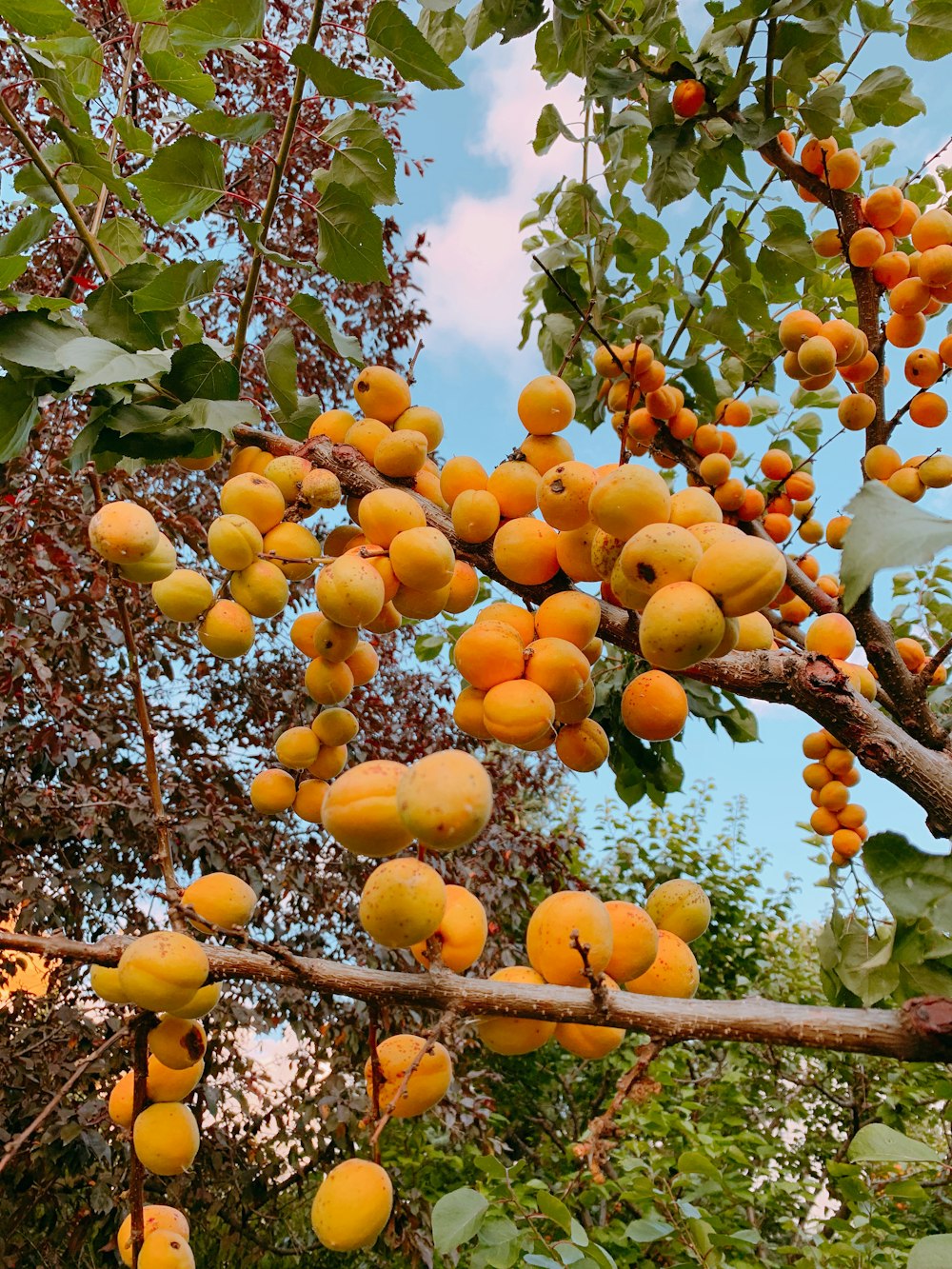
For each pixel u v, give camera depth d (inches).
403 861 43.1
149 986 46.4
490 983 43.2
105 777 247.3
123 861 243.4
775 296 120.6
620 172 127.8
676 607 43.9
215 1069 246.5
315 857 264.7
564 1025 46.8
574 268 135.6
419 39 66.1
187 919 52.5
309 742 65.7
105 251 92.1
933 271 87.6
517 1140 340.2
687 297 110.9
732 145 108.4
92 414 69.0
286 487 67.6
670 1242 167.8
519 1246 115.1
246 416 69.1
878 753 59.6
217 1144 242.8
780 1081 299.9
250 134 70.2
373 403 72.0
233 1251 259.1
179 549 251.6
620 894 374.0
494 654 52.4
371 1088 45.6
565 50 102.9
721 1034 40.1
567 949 44.8
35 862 230.4
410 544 58.4
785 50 97.5
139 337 73.6
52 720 221.0
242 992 245.8
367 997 44.4
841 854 95.5
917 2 97.0
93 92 78.2
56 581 200.5
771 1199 226.8
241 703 285.4
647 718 56.4
